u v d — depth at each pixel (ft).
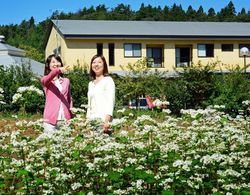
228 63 119.96
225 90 63.31
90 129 21.45
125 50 113.19
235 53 120.67
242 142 20.63
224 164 17.29
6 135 21.43
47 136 19.83
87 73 72.38
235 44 120.47
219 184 16.72
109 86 21.90
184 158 19.34
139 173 16.93
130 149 19.27
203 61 118.32
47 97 23.35
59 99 23.31
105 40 111.45
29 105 60.13
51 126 23.03
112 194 16.25
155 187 16.76
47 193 16.44
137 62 95.91
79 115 23.22
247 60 121.19
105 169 18.06
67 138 20.22
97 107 21.91
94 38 109.60
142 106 83.76
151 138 20.65
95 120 21.29
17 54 98.12
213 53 119.14
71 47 109.60
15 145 18.93
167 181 16.40
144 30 117.29
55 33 122.72
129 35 111.55
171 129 22.58
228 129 22.31
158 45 116.78
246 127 26.96
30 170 17.47
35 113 61.36
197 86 70.69
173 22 132.77
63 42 112.16
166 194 15.72
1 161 19.16
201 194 16.62
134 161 17.84
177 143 21.70
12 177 17.95
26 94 31.12
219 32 120.78
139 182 16.12
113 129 21.47
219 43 119.34
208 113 25.94
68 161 18.53
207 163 17.20
